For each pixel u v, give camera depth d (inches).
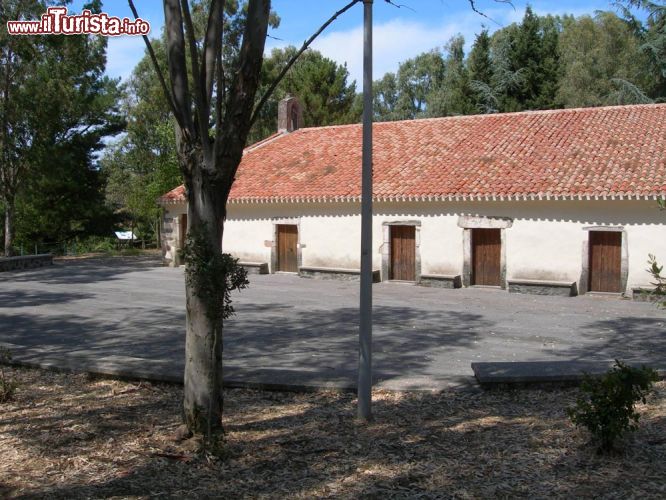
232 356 379.6
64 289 695.1
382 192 733.9
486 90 1304.1
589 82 1334.9
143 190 1375.5
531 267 671.8
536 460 196.7
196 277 201.0
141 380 292.0
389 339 433.1
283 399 267.7
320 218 792.9
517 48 1299.2
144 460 199.2
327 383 279.1
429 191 708.7
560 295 645.9
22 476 187.6
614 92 1219.9
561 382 273.6
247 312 546.0
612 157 677.9
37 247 1326.3
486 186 687.1
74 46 1075.3
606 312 549.0
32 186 1122.7
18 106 1047.0
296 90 1499.8
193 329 207.5
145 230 1622.8
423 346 410.6
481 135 812.6
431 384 282.8
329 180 804.0
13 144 1065.5
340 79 1533.0
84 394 275.0
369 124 229.5
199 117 197.0
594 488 176.2
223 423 237.1
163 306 577.0
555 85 1280.8
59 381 295.6
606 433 195.9
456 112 1359.5
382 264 751.1
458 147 796.0
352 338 436.1
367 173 230.1
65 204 1320.1
